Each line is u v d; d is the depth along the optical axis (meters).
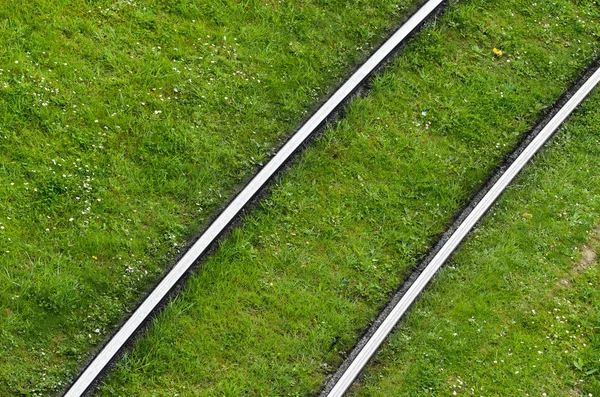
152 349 10.08
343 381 10.07
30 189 10.99
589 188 12.63
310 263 11.14
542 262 11.62
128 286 10.59
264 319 10.59
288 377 10.13
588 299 11.33
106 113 11.95
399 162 12.38
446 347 10.56
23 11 12.64
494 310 11.04
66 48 12.45
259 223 11.38
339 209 11.70
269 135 12.34
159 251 10.95
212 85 12.59
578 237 11.96
